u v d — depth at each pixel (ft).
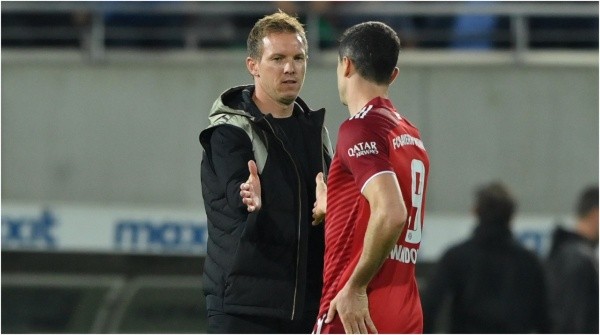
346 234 49.19
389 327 49.06
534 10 127.65
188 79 124.16
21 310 121.70
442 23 128.36
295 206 55.26
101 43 125.70
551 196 124.88
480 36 128.98
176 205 122.93
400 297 49.60
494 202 80.89
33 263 121.29
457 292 80.64
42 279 121.60
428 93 125.49
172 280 122.42
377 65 50.08
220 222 55.98
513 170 125.08
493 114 125.70
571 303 83.71
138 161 123.13
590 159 125.49
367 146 48.03
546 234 123.24
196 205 123.03
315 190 56.13
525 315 80.33
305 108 58.13
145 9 125.08
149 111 123.85
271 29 56.24
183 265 122.42
